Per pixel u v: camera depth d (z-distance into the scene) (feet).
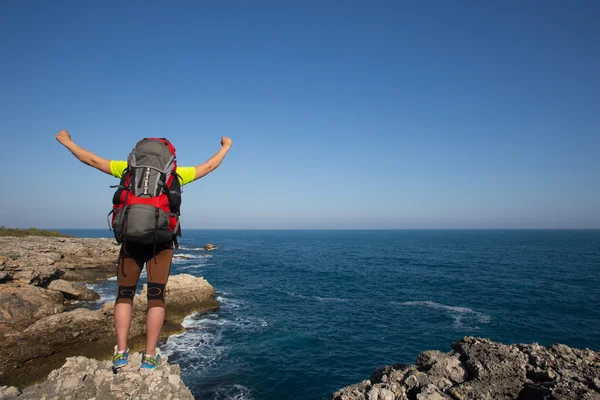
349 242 532.32
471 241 548.72
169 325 77.92
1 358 49.57
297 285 141.28
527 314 97.81
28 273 83.76
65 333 56.34
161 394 13.52
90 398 13.26
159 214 10.70
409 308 104.42
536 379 20.90
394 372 23.99
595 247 387.14
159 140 12.14
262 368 58.95
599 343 75.46
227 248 363.76
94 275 129.18
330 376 56.85
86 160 12.06
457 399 20.01
